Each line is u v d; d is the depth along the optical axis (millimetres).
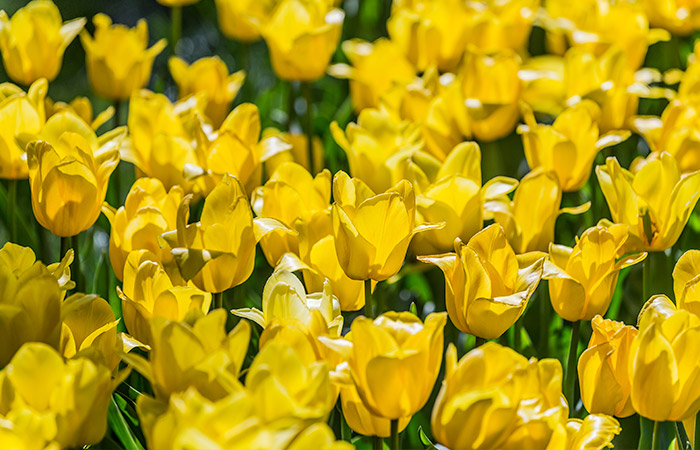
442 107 1641
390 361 1259
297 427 1193
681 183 1467
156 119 1586
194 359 1254
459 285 1368
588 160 1589
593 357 1352
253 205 1491
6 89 1601
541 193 1495
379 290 1588
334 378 1275
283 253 1485
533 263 1393
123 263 1462
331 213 1401
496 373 1260
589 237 1398
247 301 1605
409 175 1545
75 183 1438
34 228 1739
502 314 1358
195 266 1367
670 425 1442
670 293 1622
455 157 1537
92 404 1260
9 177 1554
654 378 1313
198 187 1559
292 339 1283
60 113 1530
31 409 1253
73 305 1345
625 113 1693
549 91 1738
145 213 1443
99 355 1303
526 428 1263
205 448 1164
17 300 1306
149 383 1479
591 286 1413
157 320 1251
